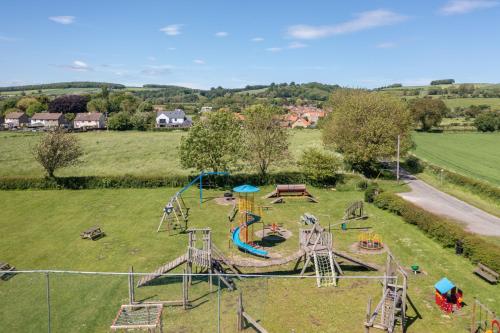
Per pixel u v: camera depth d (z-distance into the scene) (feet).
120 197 137.59
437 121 363.15
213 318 59.82
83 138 314.14
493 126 357.82
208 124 150.30
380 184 155.74
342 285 72.43
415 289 70.23
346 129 162.20
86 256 85.61
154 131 374.63
